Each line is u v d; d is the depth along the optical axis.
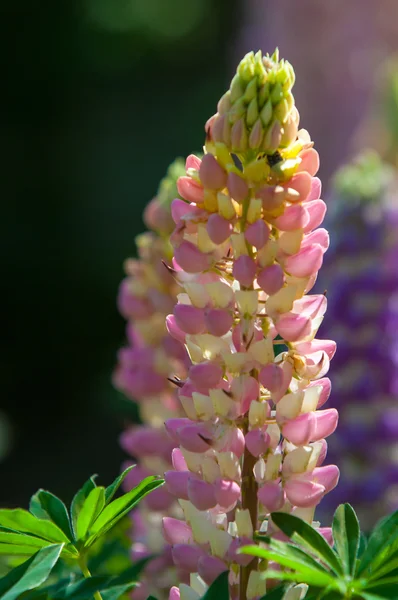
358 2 3.49
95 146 7.32
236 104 0.97
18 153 7.13
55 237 7.07
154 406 1.35
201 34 8.06
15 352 6.91
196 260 0.99
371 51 3.51
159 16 7.96
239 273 0.97
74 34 7.44
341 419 1.73
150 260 1.32
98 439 6.21
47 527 1.01
